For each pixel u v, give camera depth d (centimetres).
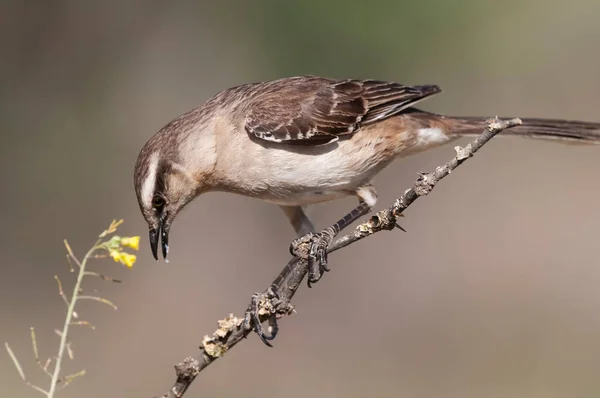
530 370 1348
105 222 1588
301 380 1340
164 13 1714
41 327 1389
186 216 1570
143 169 853
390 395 1318
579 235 1642
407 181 1680
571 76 1756
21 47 1673
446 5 1714
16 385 1221
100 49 1698
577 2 1764
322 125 851
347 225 861
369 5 1686
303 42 1689
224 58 1703
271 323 816
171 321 1438
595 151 1770
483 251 1617
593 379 1314
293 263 833
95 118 1675
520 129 941
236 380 1341
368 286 1546
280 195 864
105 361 1338
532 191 1725
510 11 1747
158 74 1703
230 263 1544
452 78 1745
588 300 1517
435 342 1429
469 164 1750
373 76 1697
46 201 1603
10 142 1631
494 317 1480
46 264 1517
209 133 846
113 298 1461
